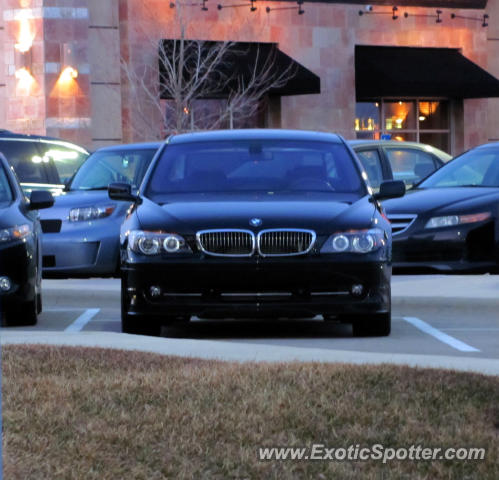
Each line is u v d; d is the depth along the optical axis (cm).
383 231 1530
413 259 2302
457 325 1772
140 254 1503
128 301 1516
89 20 5106
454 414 979
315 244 1494
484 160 2481
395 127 5753
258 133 1739
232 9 5328
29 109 4972
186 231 1497
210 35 5284
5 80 5006
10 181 1802
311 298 1498
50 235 2302
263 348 1369
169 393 1045
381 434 929
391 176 2664
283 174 1645
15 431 934
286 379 1097
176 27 5219
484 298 1909
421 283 2089
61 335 1501
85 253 2297
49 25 4947
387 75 5516
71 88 4984
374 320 1563
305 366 1161
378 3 5609
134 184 2370
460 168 2489
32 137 2577
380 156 2677
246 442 914
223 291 1491
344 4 5550
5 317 1723
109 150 2445
